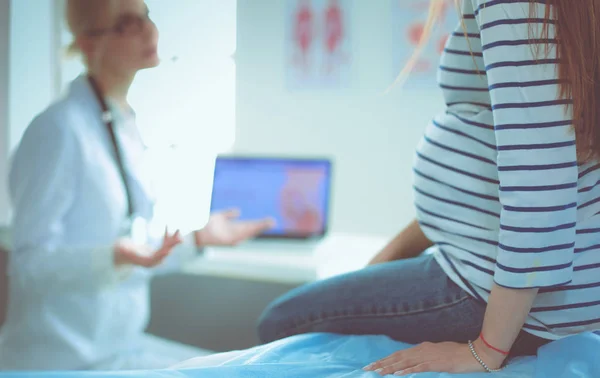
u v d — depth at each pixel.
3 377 0.60
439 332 0.85
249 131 2.95
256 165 2.23
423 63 2.64
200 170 1.86
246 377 0.70
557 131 0.69
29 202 1.44
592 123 0.72
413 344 0.88
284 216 2.21
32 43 2.22
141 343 1.82
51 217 1.45
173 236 1.45
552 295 0.77
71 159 1.47
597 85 0.72
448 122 0.83
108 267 1.47
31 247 1.45
